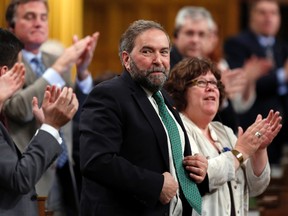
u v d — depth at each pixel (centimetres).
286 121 2108
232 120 1549
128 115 1038
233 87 1558
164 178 1024
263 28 2166
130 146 1037
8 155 986
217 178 1109
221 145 1183
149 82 1049
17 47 1087
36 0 1370
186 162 1073
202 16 1598
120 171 1009
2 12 1612
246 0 2800
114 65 2773
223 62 2130
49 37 1766
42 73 1378
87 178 1029
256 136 1144
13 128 1274
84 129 1031
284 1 2764
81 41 1354
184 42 1587
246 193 1188
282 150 2131
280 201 1454
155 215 1034
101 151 1013
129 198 1038
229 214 1134
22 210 1006
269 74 2069
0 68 1072
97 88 1049
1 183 981
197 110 1163
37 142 999
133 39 1055
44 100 1017
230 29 2812
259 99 2062
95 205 1044
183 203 1073
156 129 1047
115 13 2775
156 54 1048
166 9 2778
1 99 1023
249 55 2152
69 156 1373
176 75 1176
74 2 1836
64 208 1391
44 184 1302
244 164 1180
